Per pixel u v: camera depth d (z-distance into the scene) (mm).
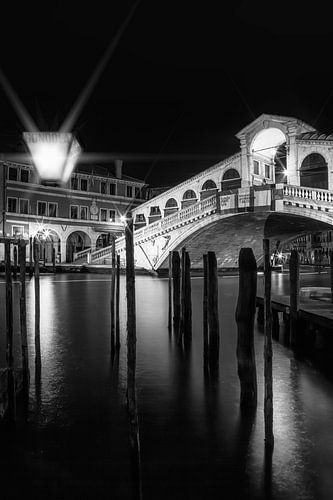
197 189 40375
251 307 5430
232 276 35125
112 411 5219
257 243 41469
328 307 9430
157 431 4668
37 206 42812
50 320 11906
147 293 20047
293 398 5754
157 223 36781
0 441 4426
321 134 33094
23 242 6129
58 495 3502
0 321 11586
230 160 37531
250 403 5398
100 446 4312
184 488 3574
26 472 3846
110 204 48938
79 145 5820
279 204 30188
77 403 5480
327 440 4449
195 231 34312
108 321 11766
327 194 28578
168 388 6121
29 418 5004
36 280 6844
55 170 5805
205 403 5516
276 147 36844
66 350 8305
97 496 3488
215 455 4121
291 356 8000
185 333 9312
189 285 9391
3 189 39906
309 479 3707
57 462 4004
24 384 5895
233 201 32062
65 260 44344
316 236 73688
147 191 54250
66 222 44531
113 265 8461
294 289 8898
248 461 4004
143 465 3932
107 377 6578
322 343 9047
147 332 10305
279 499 3432
